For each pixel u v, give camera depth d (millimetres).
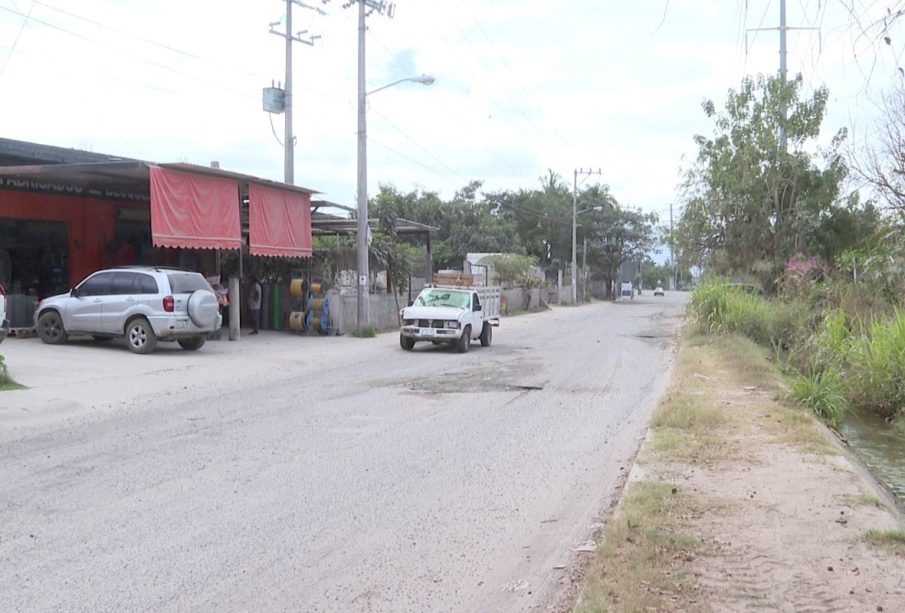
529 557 5633
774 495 6746
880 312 16438
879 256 18516
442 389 13891
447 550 5777
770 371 14781
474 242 58531
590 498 7129
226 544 5848
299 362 17906
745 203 28438
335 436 9758
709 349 19203
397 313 29781
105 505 6766
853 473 7477
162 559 5531
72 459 8414
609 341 24875
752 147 28188
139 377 14609
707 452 8320
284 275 26750
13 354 16766
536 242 73188
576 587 5023
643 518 6090
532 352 21016
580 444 9422
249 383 14516
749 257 28781
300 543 5895
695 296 24391
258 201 22219
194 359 17516
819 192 28016
